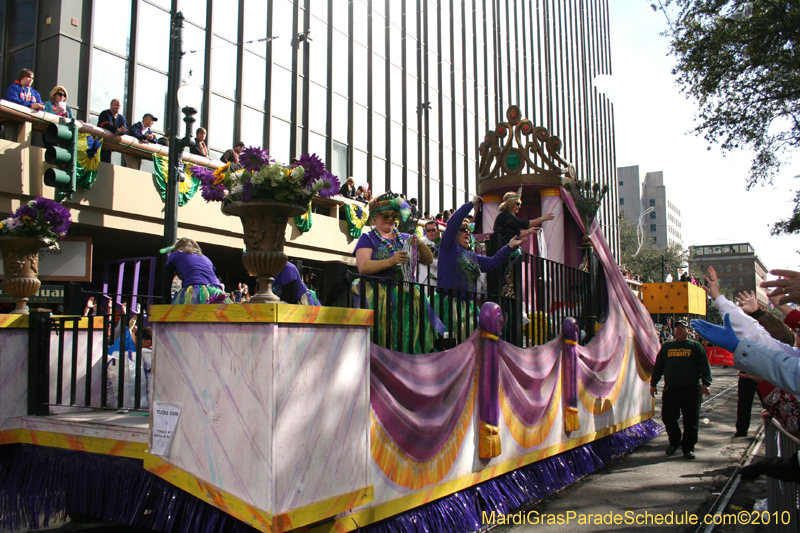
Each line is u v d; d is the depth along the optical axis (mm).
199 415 2811
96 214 8156
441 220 14648
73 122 7312
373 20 20703
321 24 18234
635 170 96188
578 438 5809
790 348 2949
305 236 11430
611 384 6809
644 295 21219
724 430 9000
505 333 5031
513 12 32250
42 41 11375
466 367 4180
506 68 30891
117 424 3346
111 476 3422
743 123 14922
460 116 26125
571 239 8273
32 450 3900
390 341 3693
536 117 34344
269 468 2453
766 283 3049
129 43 12516
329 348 2846
